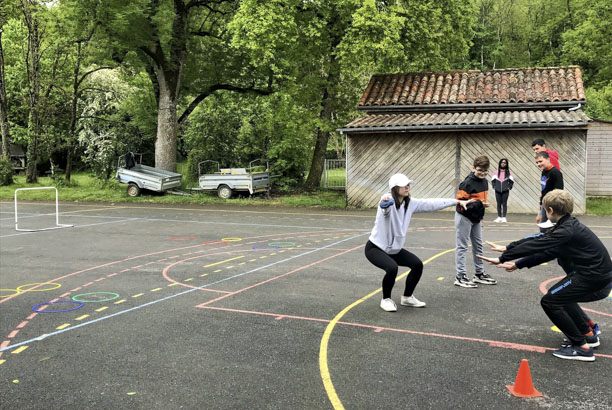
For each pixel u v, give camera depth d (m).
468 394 3.91
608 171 20.75
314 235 12.30
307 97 22.66
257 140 26.16
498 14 51.41
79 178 34.62
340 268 8.52
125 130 32.19
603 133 20.72
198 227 13.85
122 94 34.03
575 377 4.22
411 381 4.15
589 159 20.94
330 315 5.95
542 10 50.06
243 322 5.72
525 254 4.66
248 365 4.51
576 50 41.44
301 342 5.07
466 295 6.78
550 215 4.68
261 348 4.91
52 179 27.59
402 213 5.95
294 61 22.64
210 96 27.33
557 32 47.69
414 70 24.00
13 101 35.91
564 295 4.54
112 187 25.91
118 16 19.89
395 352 4.78
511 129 16.55
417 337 5.18
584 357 4.55
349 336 5.22
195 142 27.81
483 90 19.14
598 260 4.47
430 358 4.63
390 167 18.22
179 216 16.48
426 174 17.83
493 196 17.03
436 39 22.19
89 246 10.90
